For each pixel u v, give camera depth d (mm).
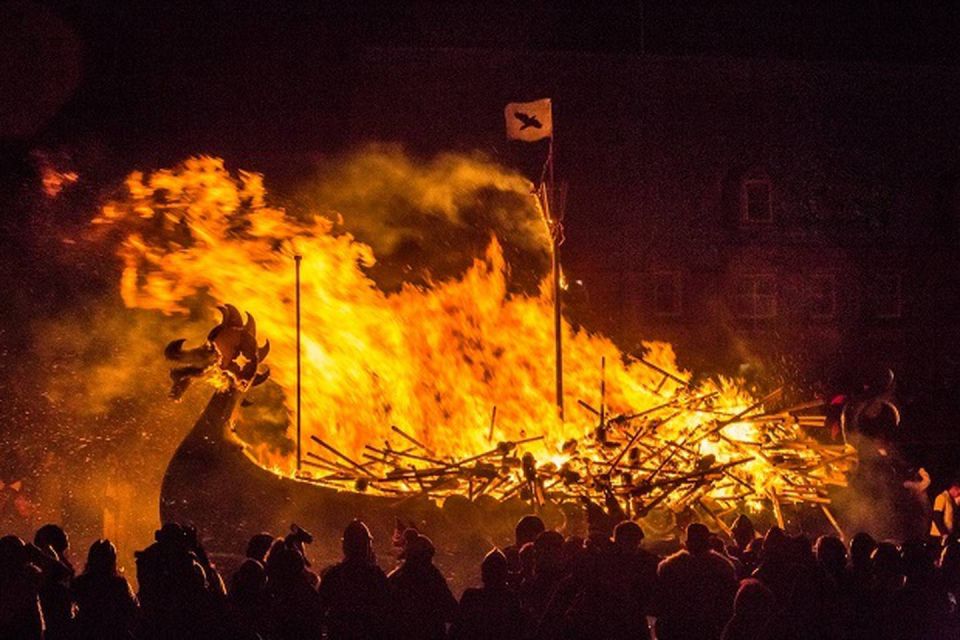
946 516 19500
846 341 48438
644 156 47469
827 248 48938
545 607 10922
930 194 50312
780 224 48625
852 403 18391
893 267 49344
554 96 46688
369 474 16922
